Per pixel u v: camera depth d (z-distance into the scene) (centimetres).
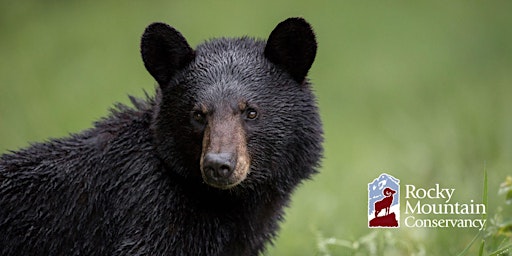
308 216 1433
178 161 914
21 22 3014
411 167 1544
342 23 2931
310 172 963
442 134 1755
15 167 952
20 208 931
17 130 2105
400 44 2848
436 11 3031
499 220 992
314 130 950
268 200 958
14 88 2469
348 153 1967
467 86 2528
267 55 944
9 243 928
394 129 2050
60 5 3116
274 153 926
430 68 2691
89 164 934
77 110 2303
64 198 928
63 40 2873
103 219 918
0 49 2836
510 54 2791
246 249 972
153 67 949
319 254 1109
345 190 1631
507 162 1476
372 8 3005
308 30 937
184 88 923
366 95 2506
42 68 2658
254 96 913
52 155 952
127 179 920
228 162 870
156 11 3017
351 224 1328
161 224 905
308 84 967
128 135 942
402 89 2536
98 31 2920
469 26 2961
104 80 2562
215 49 955
